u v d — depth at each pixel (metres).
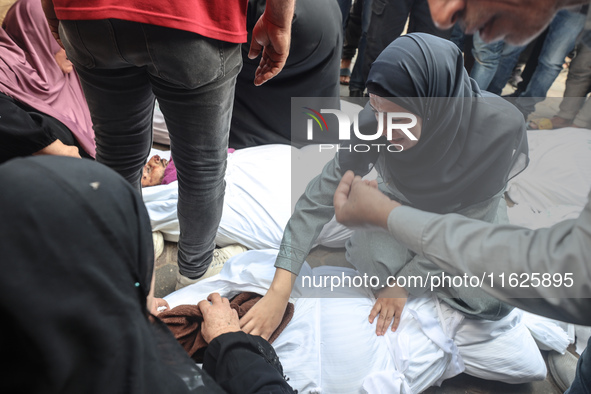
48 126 1.59
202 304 1.21
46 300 0.52
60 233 0.53
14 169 0.53
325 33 1.72
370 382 1.19
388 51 1.04
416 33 1.05
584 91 0.99
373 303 1.32
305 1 1.65
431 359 1.26
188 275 1.50
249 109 2.04
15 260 0.50
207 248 1.43
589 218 1.00
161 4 0.90
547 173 1.10
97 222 0.56
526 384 1.43
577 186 1.08
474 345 1.33
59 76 1.98
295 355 1.23
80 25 0.95
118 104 1.14
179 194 1.28
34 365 0.54
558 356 1.46
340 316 1.28
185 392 0.66
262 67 1.21
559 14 0.91
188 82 1.00
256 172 1.76
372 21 1.31
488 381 1.43
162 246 1.75
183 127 1.12
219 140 1.17
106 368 0.57
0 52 1.75
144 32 0.93
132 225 0.62
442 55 1.01
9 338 0.52
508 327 1.33
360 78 2.21
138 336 0.60
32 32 1.87
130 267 0.60
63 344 0.54
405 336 1.26
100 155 1.28
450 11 0.98
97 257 0.55
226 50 1.02
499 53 0.99
